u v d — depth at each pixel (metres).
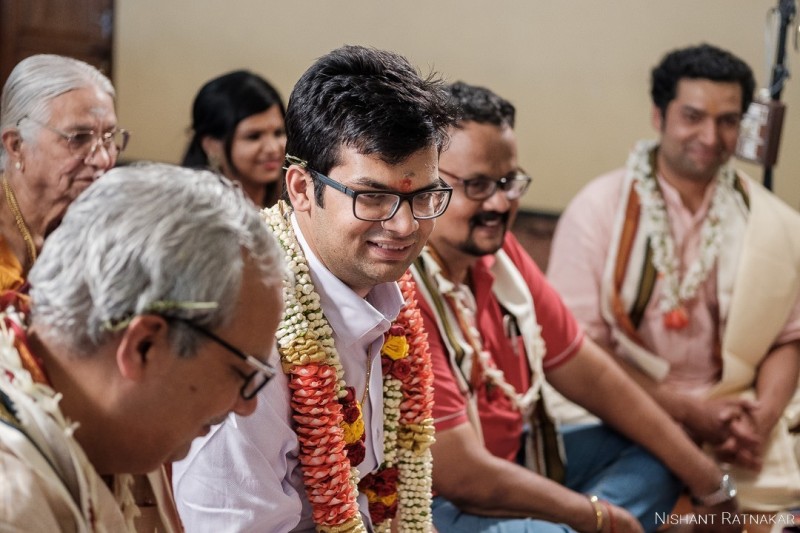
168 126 4.73
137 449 1.13
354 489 1.73
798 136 4.58
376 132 1.52
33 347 1.10
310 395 1.65
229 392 1.13
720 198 3.24
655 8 4.73
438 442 2.21
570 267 3.24
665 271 3.16
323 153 1.57
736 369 3.15
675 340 3.19
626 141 4.83
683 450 2.67
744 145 3.42
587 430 2.82
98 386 1.09
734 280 3.17
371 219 1.56
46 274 1.07
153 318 1.05
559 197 4.84
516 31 4.74
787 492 2.95
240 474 1.60
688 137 3.15
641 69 4.78
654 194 3.23
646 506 2.62
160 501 1.37
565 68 4.77
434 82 1.64
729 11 4.73
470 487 2.24
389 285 1.78
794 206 4.65
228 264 1.07
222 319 1.07
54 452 1.09
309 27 4.73
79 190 2.27
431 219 1.62
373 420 1.81
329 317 1.70
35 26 4.55
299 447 1.68
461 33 4.74
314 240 1.66
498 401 2.43
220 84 3.26
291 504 1.65
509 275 2.51
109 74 4.67
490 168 2.26
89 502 1.11
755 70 4.77
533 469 2.62
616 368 2.68
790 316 3.21
